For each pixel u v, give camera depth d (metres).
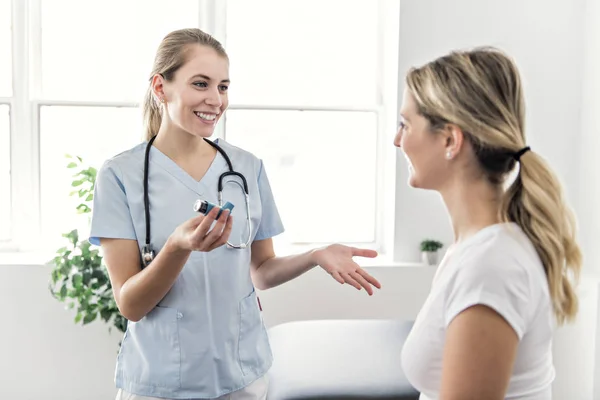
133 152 1.62
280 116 3.07
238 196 1.65
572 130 2.90
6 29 2.96
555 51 2.87
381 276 2.85
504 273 0.89
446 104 0.97
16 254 2.95
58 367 2.80
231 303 1.58
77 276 2.56
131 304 1.44
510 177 1.03
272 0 3.02
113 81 3.01
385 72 3.07
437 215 2.91
